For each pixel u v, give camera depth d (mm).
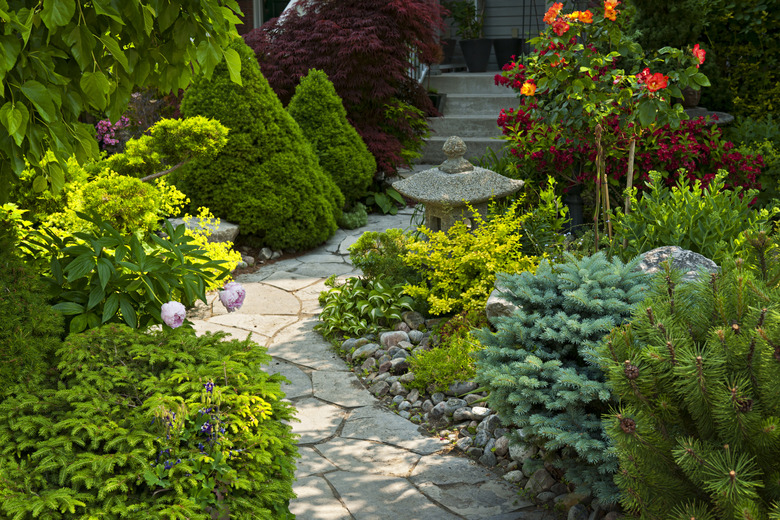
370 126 8969
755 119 8164
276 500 2373
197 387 2412
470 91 11336
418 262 5207
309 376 4484
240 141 6812
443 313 5117
